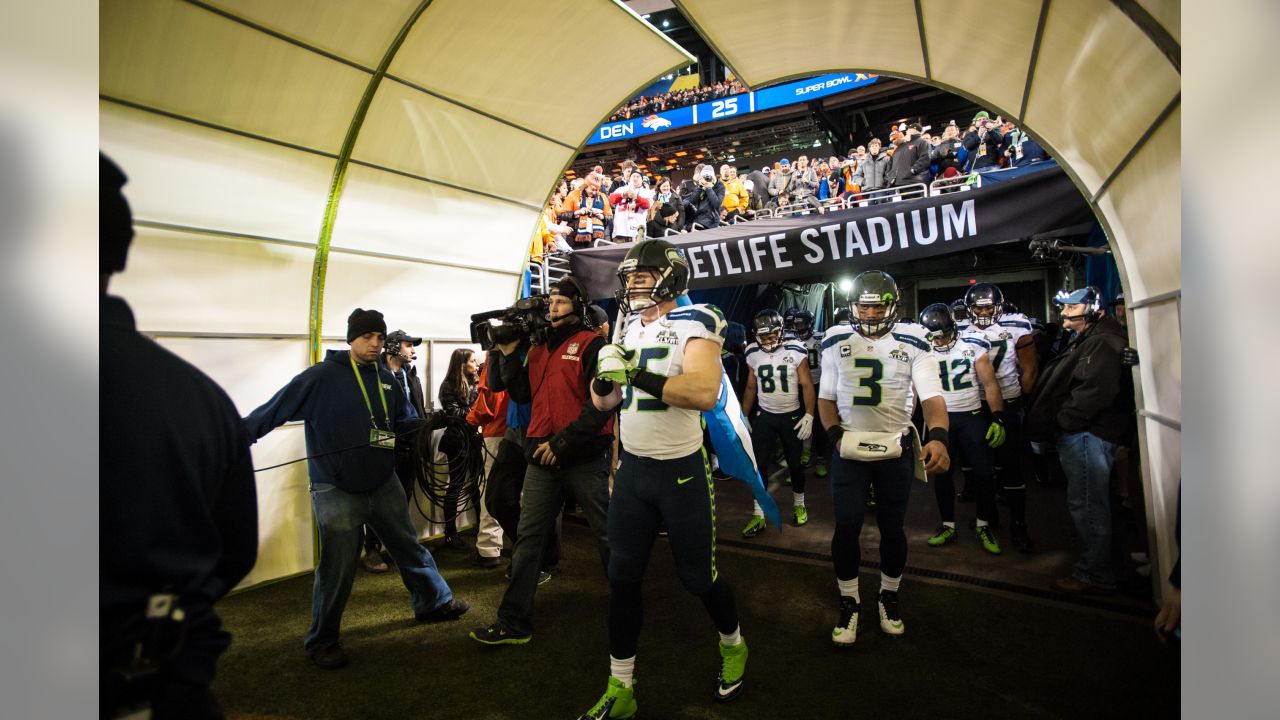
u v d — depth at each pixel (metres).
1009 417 4.05
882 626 2.70
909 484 2.63
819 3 2.97
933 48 3.07
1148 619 2.77
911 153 7.44
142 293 2.93
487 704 2.22
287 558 3.49
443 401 4.00
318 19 2.83
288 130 3.19
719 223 8.28
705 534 2.03
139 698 0.73
